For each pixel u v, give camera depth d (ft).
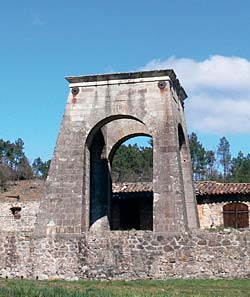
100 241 82.58
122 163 257.75
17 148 312.29
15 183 215.10
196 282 74.38
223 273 77.66
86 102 91.04
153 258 80.02
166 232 80.74
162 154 84.94
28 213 133.08
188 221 95.40
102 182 101.04
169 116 86.58
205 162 295.69
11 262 85.20
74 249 83.51
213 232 79.25
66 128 90.58
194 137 299.17
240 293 64.44
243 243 78.13
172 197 82.33
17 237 85.87
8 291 55.93
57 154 89.45
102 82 91.09
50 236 85.10
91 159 101.91
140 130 100.53
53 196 87.45
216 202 118.62
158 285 72.33
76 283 76.18
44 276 83.41
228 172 316.60
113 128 102.17
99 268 81.56
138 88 89.25
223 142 329.11
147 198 120.16
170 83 89.20
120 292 58.13
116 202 121.80
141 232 81.41
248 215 116.16
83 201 87.04
